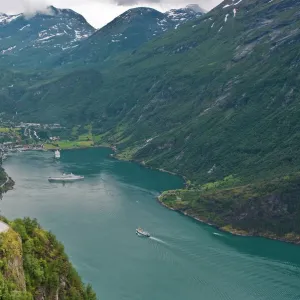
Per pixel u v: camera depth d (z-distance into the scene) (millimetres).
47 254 78938
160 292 138875
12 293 58906
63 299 76188
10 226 73250
